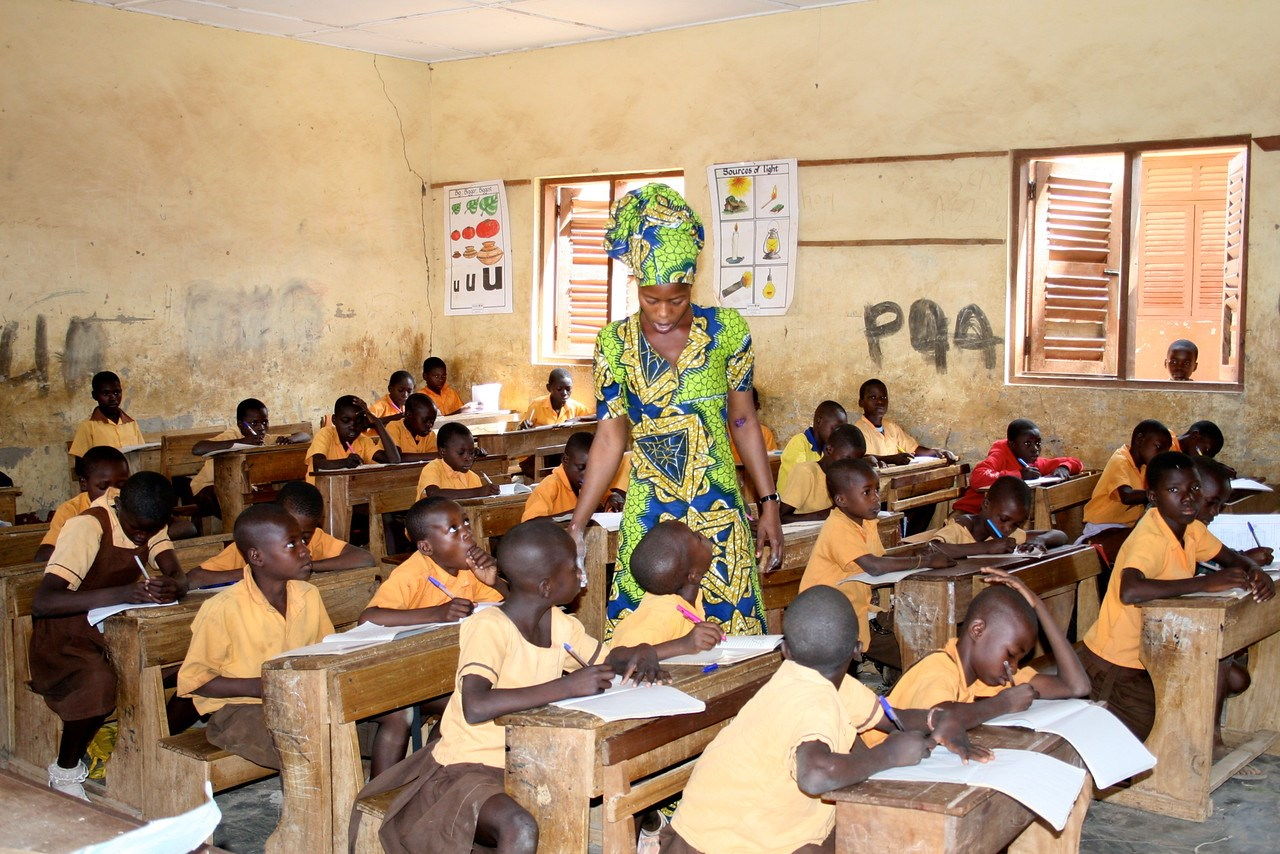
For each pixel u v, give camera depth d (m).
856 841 2.04
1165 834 3.48
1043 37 7.10
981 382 7.43
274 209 8.97
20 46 7.49
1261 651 4.28
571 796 2.34
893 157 7.66
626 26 8.52
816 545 4.28
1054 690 2.71
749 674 2.69
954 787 2.04
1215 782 3.71
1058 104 7.09
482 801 2.45
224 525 6.62
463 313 9.95
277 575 3.30
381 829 2.63
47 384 7.73
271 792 3.81
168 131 8.30
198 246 8.52
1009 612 2.66
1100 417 7.02
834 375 7.99
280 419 9.09
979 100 7.34
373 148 9.59
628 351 3.01
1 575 3.91
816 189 8.00
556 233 9.52
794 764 2.12
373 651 2.95
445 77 9.84
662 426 3.01
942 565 4.00
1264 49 6.43
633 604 3.05
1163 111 6.76
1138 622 3.75
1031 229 7.32
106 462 4.16
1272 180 6.44
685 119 8.57
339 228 9.41
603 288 9.37
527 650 2.64
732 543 3.05
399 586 3.54
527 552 2.62
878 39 7.68
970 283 7.45
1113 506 5.63
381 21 8.43
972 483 6.56
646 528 3.06
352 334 9.55
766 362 8.26
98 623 3.40
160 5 7.92
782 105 8.10
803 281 8.08
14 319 7.55
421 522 3.50
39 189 7.63
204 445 7.12
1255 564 3.98
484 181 9.70
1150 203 8.42
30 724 3.89
